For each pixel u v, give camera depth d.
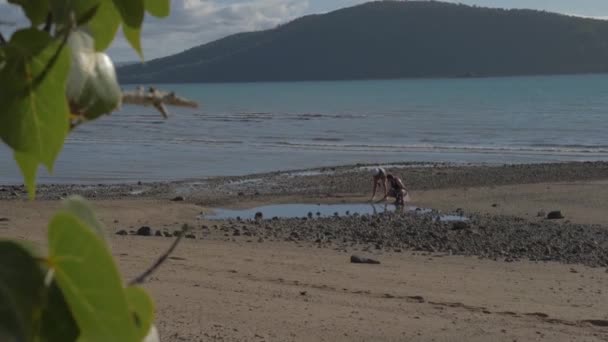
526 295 12.55
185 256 14.83
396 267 15.24
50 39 0.82
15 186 32.88
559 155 47.56
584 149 51.00
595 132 64.44
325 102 135.00
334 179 36.09
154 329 0.84
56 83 0.82
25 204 22.88
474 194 30.00
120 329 0.67
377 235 21.14
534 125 72.56
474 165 40.94
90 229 0.69
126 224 22.38
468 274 14.70
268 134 66.88
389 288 12.49
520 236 21.30
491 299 12.02
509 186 31.86
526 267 16.42
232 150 53.25
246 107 119.25
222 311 10.05
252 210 27.44
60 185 34.50
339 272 13.95
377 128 71.94
